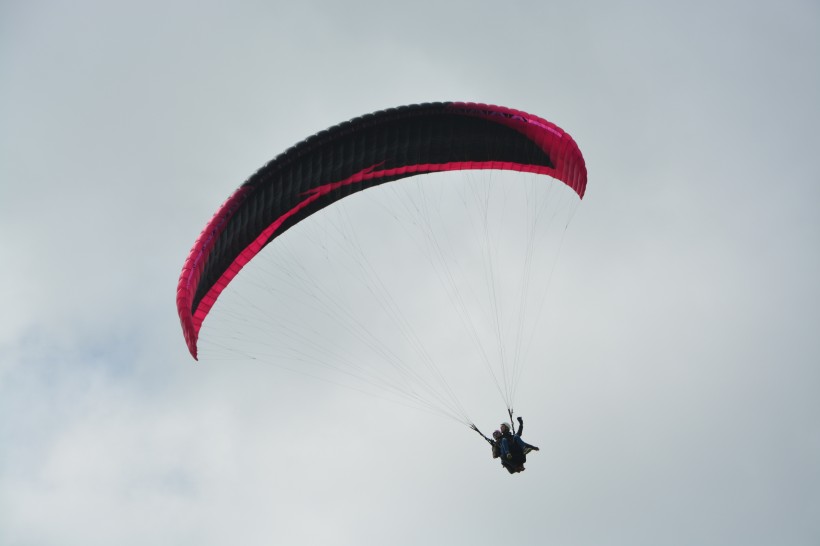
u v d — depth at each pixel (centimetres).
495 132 5481
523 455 5116
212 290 5522
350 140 5262
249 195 5162
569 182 5744
